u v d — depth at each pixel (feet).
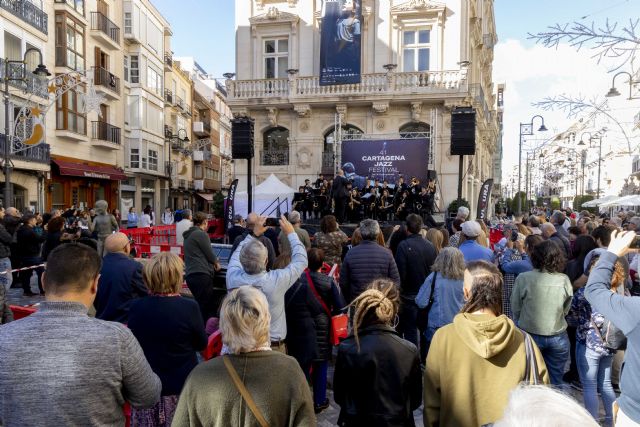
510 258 17.65
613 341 11.86
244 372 6.40
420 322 15.38
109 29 83.61
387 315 8.40
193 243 18.94
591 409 12.32
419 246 17.46
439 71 61.57
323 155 68.08
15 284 33.55
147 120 99.66
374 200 50.67
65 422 5.75
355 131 68.33
